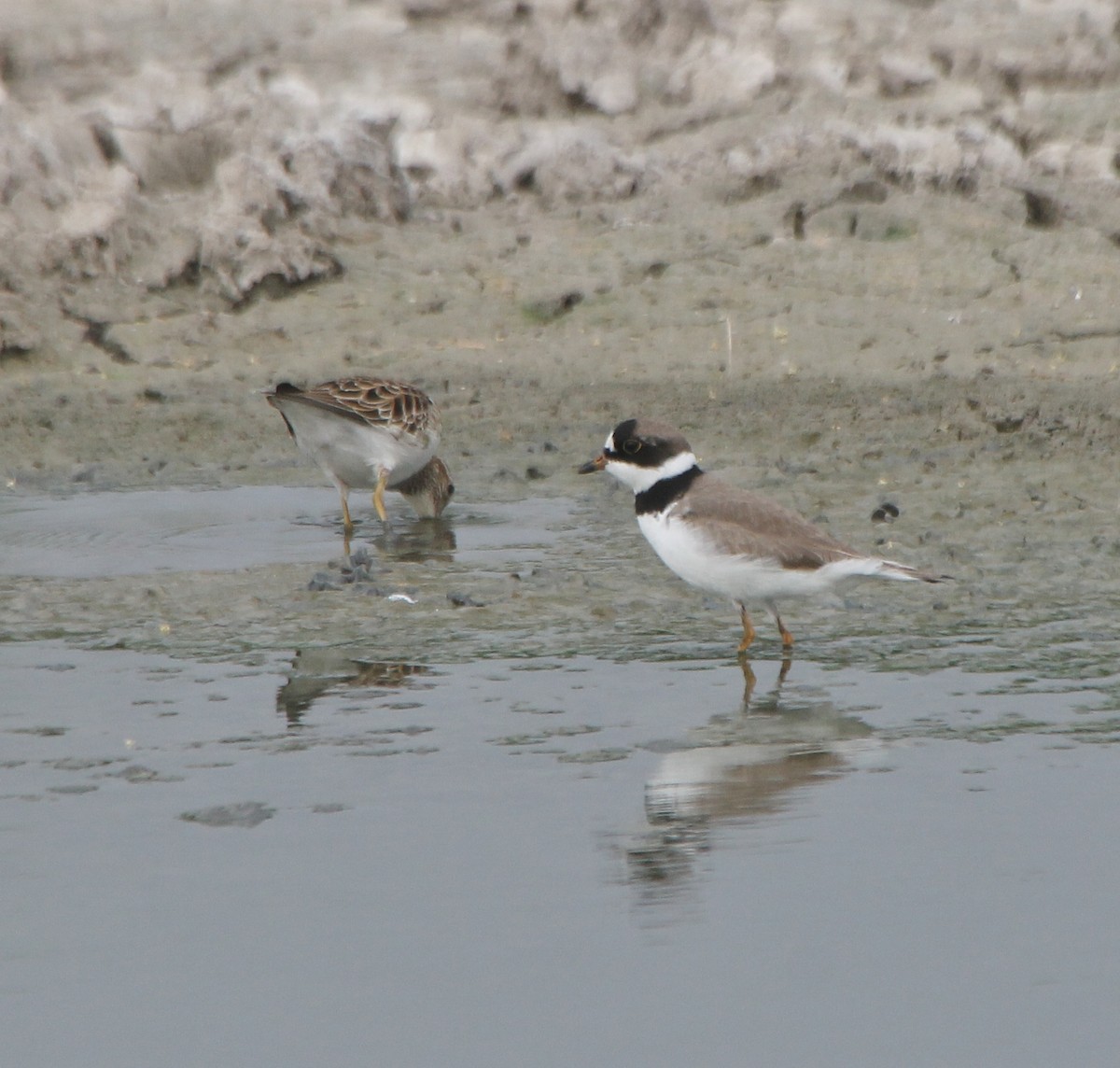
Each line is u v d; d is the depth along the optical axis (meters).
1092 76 24.78
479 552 13.42
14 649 10.66
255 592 12.09
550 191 23.12
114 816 7.73
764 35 24.92
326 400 14.06
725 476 15.66
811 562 10.02
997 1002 5.86
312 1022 5.81
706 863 7.08
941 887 6.78
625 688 9.71
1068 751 8.45
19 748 8.73
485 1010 5.87
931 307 20.59
